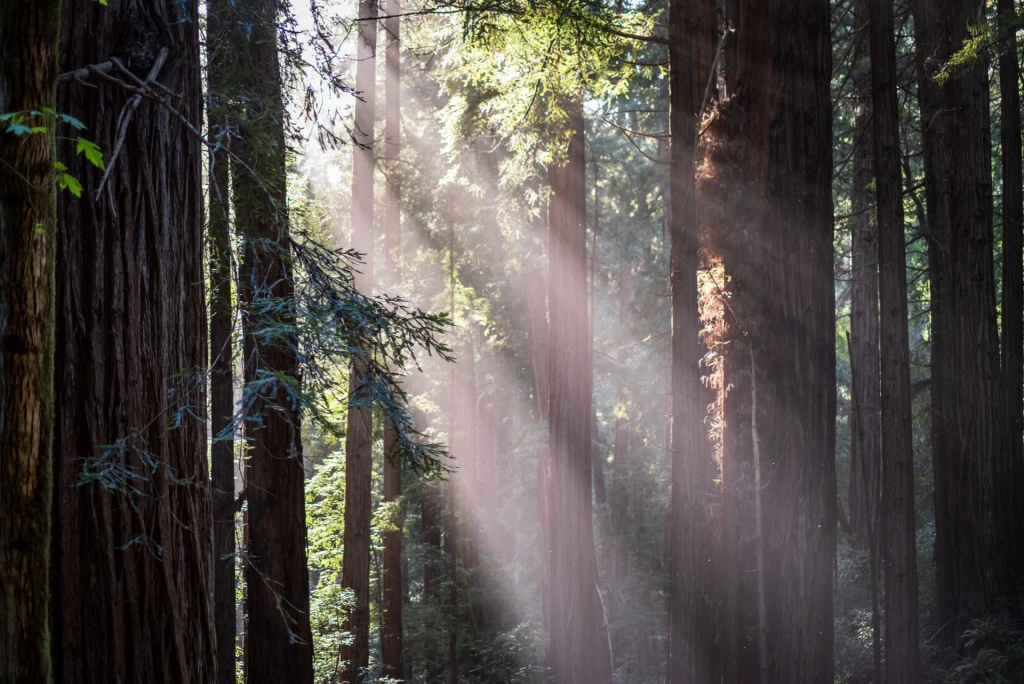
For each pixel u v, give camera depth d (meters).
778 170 8.08
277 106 6.74
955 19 13.52
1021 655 11.32
